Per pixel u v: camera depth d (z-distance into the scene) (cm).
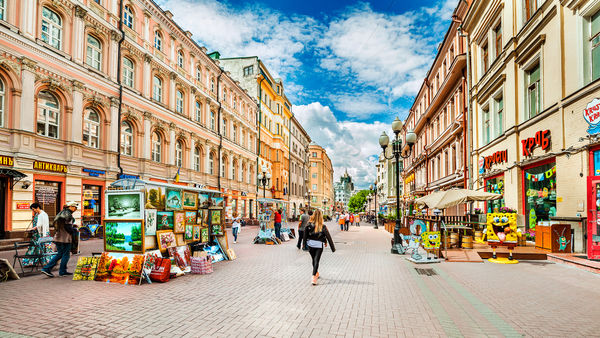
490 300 586
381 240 1923
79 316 488
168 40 2455
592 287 667
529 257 1022
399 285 709
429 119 3134
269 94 5028
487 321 475
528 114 1343
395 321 477
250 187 4119
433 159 3014
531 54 1291
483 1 1712
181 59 2669
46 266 781
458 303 568
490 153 1695
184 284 717
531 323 465
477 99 1862
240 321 473
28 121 1439
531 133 1286
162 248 816
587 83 997
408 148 1435
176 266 830
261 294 630
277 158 5106
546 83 1180
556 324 460
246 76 4497
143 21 2178
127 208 782
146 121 2173
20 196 1398
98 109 1827
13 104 1393
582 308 531
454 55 2244
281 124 5359
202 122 2958
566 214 1053
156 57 2300
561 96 1083
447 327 452
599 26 957
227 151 3444
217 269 912
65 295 613
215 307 541
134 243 752
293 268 929
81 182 1686
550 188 1177
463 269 900
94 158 1788
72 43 1662
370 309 535
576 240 1005
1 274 731
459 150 2194
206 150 2988
